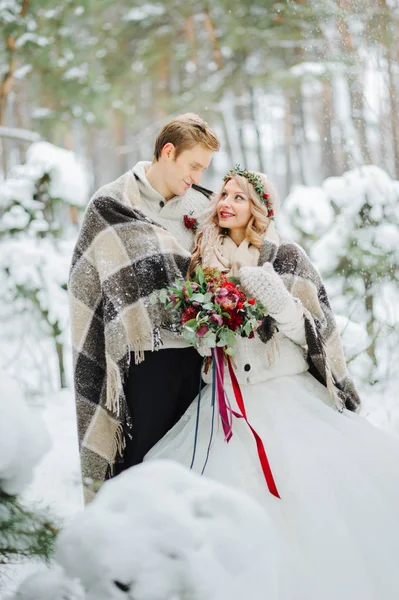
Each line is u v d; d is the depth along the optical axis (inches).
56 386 209.9
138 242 105.3
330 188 214.4
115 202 107.3
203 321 97.4
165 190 111.3
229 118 576.7
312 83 390.6
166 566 53.7
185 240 111.3
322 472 91.4
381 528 88.1
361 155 268.4
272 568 57.5
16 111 462.3
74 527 55.0
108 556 53.2
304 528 85.8
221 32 456.8
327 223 226.4
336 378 109.0
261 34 394.6
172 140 108.6
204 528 55.5
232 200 107.2
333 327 110.2
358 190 210.2
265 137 625.3
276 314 98.6
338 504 89.0
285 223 229.6
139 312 103.9
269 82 424.2
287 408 100.0
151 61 458.6
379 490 92.9
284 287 99.6
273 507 88.4
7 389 62.8
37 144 219.1
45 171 214.1
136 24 461.7
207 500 57.7
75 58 395.9
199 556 53.9
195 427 101.0
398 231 209.5
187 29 471.2
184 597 53.9
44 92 398.9
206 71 483.8
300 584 81.9
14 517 63.7
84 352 106.9
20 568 74.5
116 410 103.5
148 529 54.6
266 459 91.4
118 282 103.7
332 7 275.4
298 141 597.0
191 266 106.9
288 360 104.5
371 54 266.4
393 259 208.7
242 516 57.0
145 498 56.7
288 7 344.5
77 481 124.4
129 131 613.6
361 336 182.2
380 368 199.8
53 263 209.5
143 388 106.6
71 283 107.8
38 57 361.7
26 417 62.2
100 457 106.3
